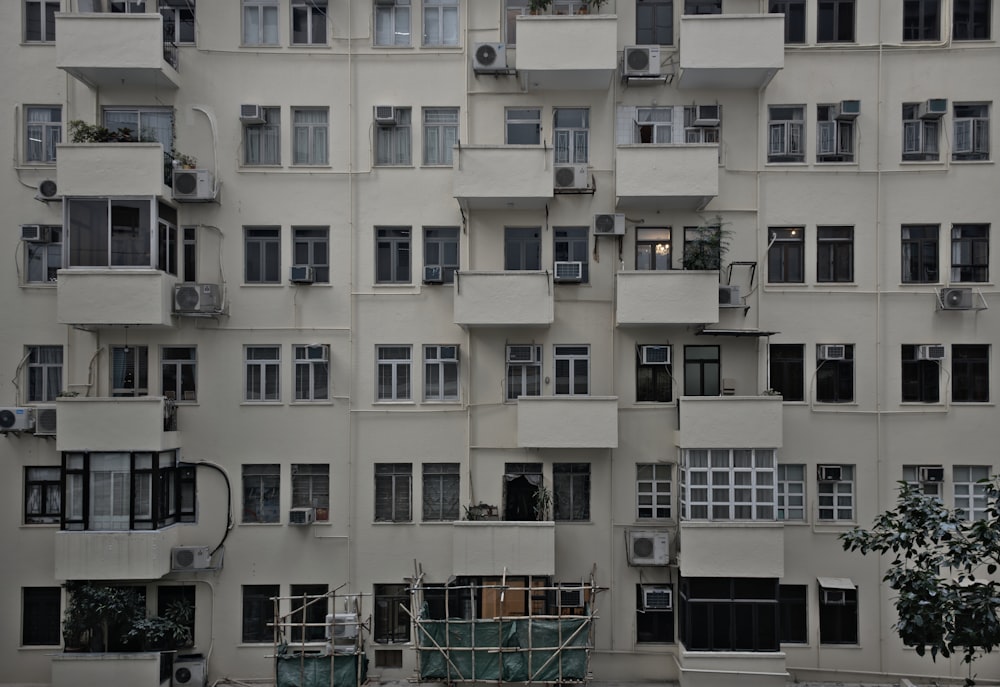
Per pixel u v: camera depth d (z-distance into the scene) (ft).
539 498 58.65
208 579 59.41
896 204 60.39
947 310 59.52
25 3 61.11
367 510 60.13
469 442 60.23
